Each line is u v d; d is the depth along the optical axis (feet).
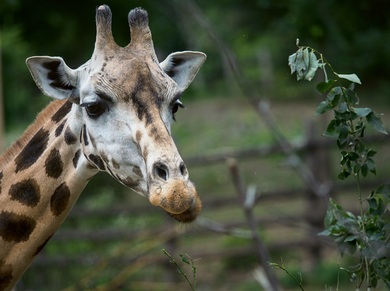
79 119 20.70
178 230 19.52
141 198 58.39
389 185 19.16
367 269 18.95
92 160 20.11
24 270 21.66
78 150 21.04
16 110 59.62
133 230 49.42
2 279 21.45
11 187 21.49
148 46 19.85
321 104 19.03
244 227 54.49
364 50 51.65
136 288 47.75
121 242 50.21
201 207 17.92
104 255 47.57
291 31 51.75
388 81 59.41
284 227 59.82
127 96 18.92
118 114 18.98
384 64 54.29
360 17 52.08
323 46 47.03
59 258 48.19
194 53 21.12
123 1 60.64
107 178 51.65
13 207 21.36
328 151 55.11
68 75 20.30
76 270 48.78
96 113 19.27
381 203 19.12
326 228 19.60
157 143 18.13
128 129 18.84
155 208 50.70
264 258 33.42
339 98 18.88
